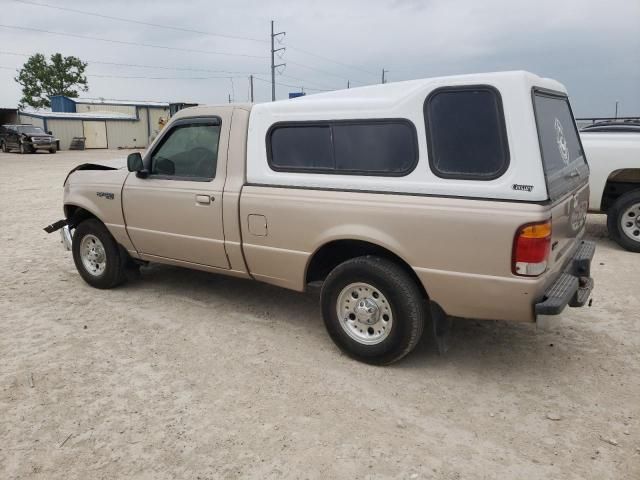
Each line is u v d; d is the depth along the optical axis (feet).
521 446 10.25
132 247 17.95
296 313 16.96
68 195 19.15
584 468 9.61
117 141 153.38
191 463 9.82
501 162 11.06
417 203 11.87
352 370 13.20
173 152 16.43
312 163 13.58
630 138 23.59
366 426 10.89
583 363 13.51
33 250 25.49
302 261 13.88
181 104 91.91
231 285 19.62
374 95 13.00
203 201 15.34
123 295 18.67
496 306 11.48
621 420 11.03
